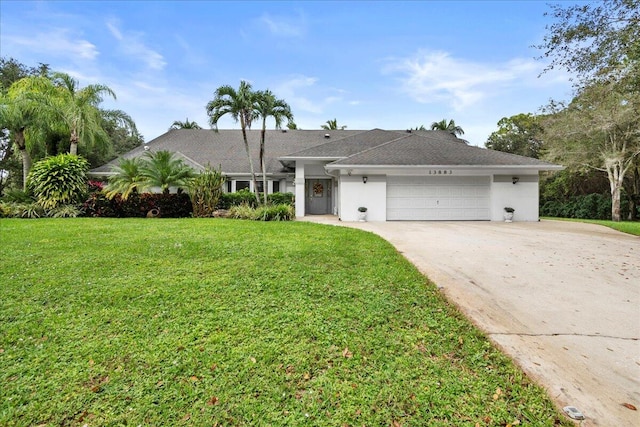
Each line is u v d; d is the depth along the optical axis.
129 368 2.88
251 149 21.98
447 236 10.22
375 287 4.95
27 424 2.25
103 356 3.05
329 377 2.78
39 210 14.41
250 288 4.83
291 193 18.61
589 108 19.61
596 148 20.81
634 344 3.37
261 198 17.55
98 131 18.91
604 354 3.16
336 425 2.27
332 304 4.30
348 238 8.93
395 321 3.84
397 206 15.98
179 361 2.98
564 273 5.95
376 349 3.22
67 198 14.82
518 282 5.42
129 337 3.40
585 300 4.62
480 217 16.05
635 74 9.49
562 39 9.61
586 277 5.72
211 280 5.13
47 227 10.27
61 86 18.45
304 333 3.52
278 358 3.05
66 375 2.77
